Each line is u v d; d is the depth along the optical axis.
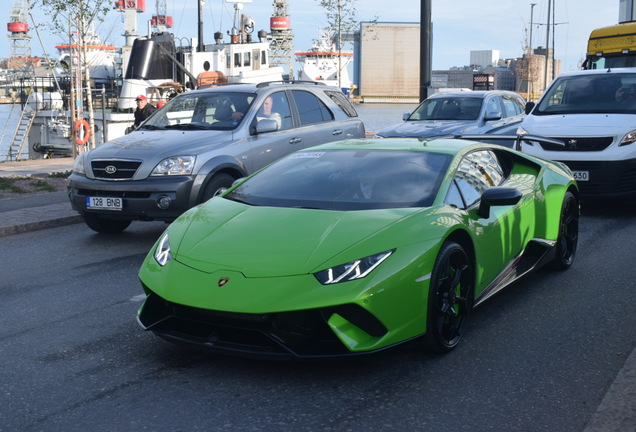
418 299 3.77
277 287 3.55
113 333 4.58
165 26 34.91
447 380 3.72
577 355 4.10
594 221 8.64
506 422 3.22
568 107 9.76
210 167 7.54
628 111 9.30
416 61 159.25
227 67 27.41
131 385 3.68
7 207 9.74
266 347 3.60
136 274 6.25
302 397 3.50
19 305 5.28
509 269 4.99
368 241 3.77
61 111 25.42
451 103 13.30
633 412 3.18
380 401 3.45
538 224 5.49
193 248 3.99
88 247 7.50
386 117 41.84
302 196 4.47
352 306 3.51
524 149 9.25
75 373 3.87
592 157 8.75
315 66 54.19
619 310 5.00
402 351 4.17
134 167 7.37
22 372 3.89
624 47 15.02
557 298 5.32
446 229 4.02
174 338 3.84
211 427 3.18
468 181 4.70
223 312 3.55
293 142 8.80
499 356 4.09
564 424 3.20
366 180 4.54
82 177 7.64
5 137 34.25
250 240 3.93
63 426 3.21
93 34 20.94
